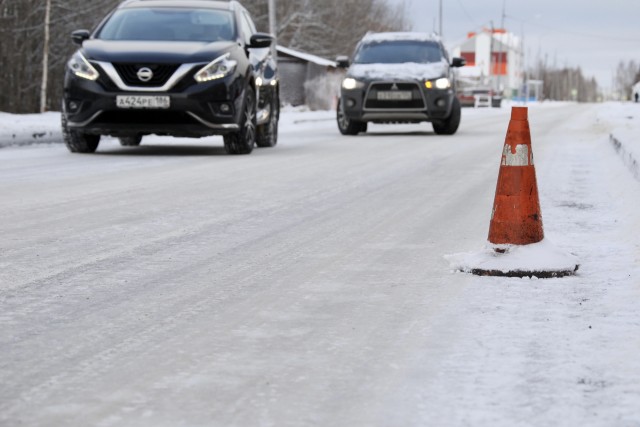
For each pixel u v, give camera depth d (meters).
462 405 2.88
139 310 4.18
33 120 18.11
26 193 8.77
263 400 2.93
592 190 9.27
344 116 21.59
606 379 3.12
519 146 5.24
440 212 7.68
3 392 3.01
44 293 4.52
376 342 3.63
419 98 20.50
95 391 3.02
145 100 12.83
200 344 3.60
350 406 2.87
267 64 15.77
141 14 14.41
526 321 3.96
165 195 8.69
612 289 4.61
